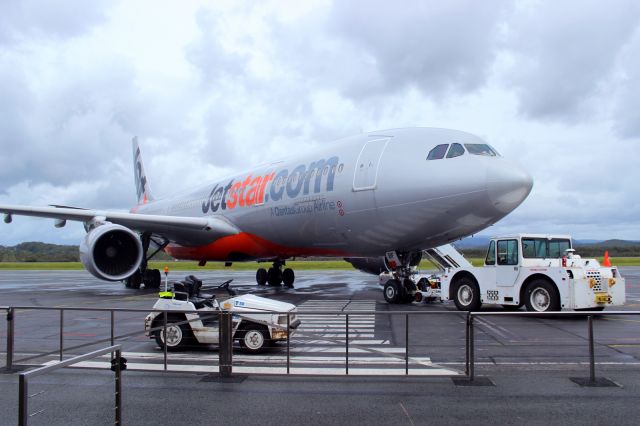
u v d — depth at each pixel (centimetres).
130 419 523
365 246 1526
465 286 1416
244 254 2016
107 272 1758
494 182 1223
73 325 1178
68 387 640
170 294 870
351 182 1452
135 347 890
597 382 651
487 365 749
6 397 602
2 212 1769
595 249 7169
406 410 546
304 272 4159
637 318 1283
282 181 1736
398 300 1556
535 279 1282
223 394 606
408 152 1376
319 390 623
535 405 561
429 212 1306
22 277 4016
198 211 2297
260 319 834
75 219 1878
